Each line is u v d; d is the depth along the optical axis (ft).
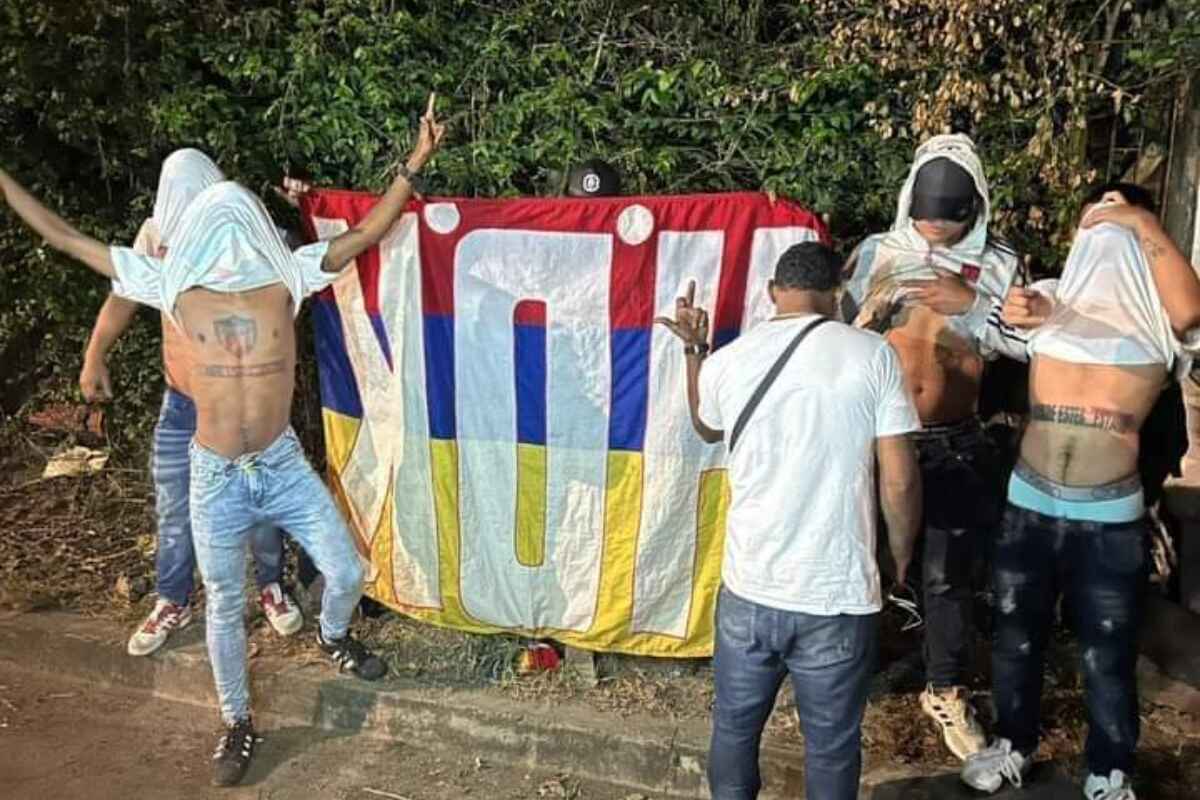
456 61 17.43
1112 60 16.87
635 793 13.33
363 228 13.47
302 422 18.13
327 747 14.23
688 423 13.82
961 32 15.51
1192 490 14.96
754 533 10.37
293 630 15.48
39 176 17.54
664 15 17.49
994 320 12.33
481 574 14.78
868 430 10.15
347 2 17.25
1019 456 11.89
